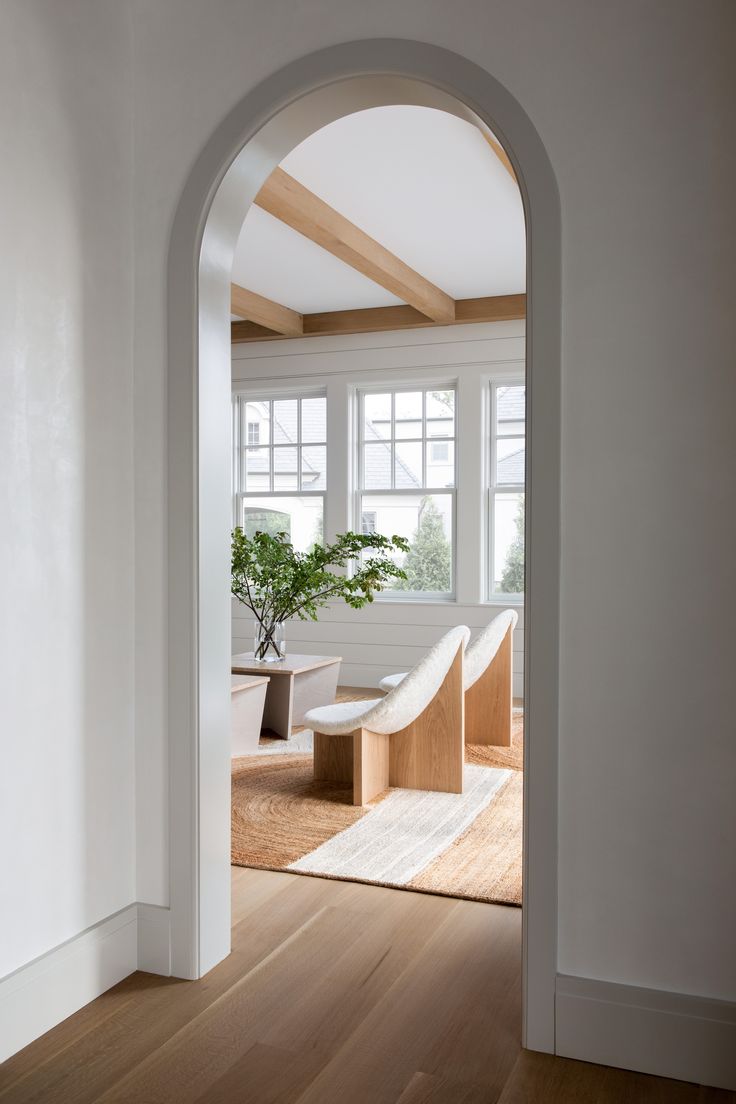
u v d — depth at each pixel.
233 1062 2.03
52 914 2.21
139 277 2.48
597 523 2.06
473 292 6.45
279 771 4.57
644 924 2.05
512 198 4.68
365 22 2.26
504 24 2.12
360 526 7.24
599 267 2.05
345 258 5.21
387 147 4.06
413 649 6.93
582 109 2.06
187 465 2.42
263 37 2.36
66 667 2.26
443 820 3.76
